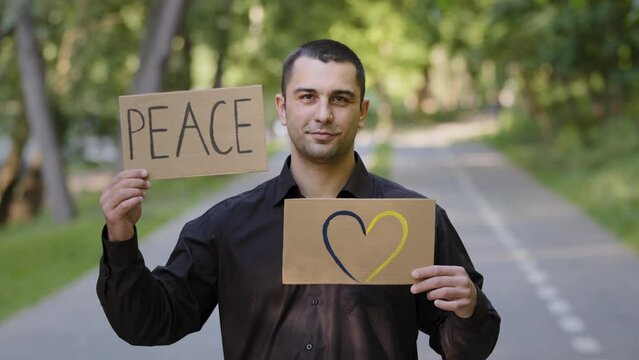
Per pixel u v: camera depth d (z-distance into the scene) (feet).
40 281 52.70
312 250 12.78
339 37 212.23
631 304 42.60
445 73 314.14
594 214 79.20
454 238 13.51
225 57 125.90
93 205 111.14
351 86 12.61
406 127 259.19
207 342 36.45
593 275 50.70
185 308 13.10
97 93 113.19
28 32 89.71
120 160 114.11
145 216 84.33
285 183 13.09
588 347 34.68
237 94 13.23
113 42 109.60
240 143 13.24
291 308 12.87
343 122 12.66
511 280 49.60
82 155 119.55
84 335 38.24
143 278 12.44
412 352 13.14
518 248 61.46
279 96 13.37
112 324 12.73
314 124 12.60
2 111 118.62
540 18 91.45
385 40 221.87
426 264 12.80
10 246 68.85
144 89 91.61
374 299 12.86
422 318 13.52
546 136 160.76
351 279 12.76
